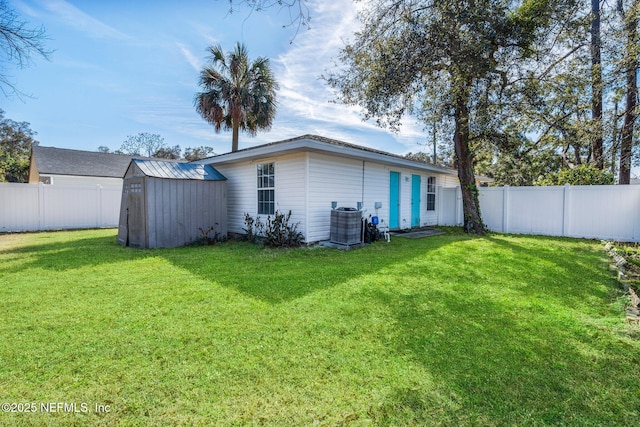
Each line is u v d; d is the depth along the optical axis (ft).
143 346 8.32
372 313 10.73
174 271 16.42
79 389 6.54
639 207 26.21
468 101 24.22
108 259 19.49
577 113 35.22
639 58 23.45
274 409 5.97
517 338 8.95
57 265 17.69
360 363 7.57
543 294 12.96
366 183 30.83
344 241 24.00
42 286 13.60
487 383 6.81
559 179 35.50
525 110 25.23
